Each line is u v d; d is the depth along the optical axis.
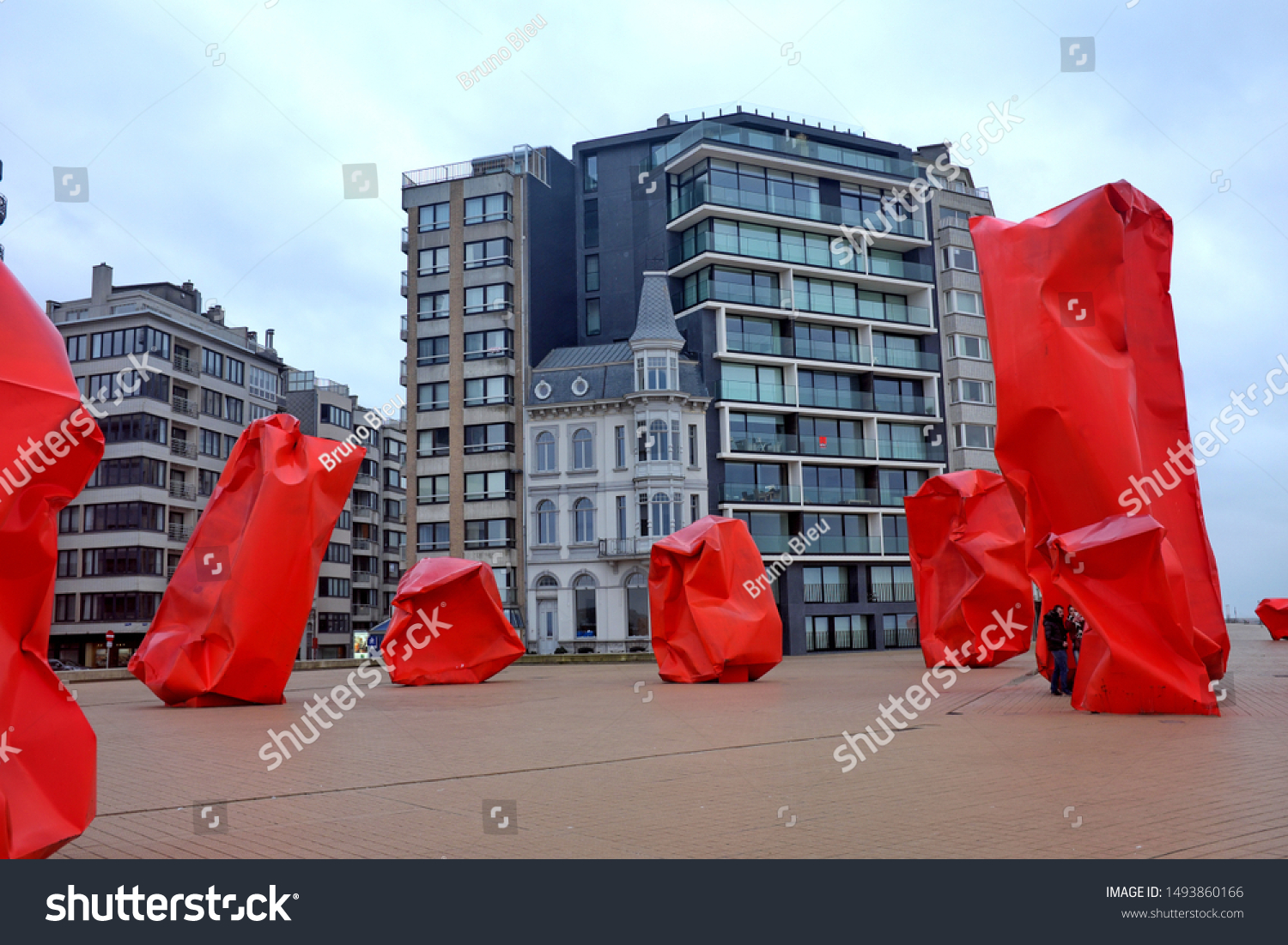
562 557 54.28
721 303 56.38
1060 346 16.48
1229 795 8.19
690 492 54.28
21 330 5.95
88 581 59.16
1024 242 17.06
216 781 10.09
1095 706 15.28
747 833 7.22
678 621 26.00
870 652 55.09
